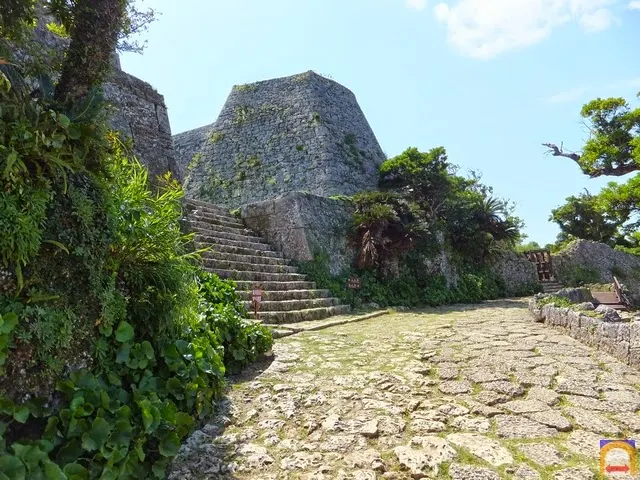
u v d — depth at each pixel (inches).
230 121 868.0
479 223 585.0
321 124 781.3
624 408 124.0
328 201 453.1
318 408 129.8
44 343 82.0
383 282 435.8
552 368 163.9
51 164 85.3
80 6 113.7
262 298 301.3
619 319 202.1
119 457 82.8
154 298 114.7
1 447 70.2
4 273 77.4
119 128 271.9
